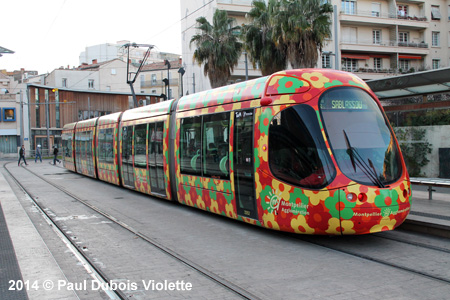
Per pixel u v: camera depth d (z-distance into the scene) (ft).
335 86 25.49
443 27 157.79
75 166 83.56
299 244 24.99
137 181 48.39
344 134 24.35
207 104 33.37
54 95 195.42
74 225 31.94
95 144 67.56
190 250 24.14
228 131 30.07
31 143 188.85
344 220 22.86
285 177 25.02
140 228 30.58
